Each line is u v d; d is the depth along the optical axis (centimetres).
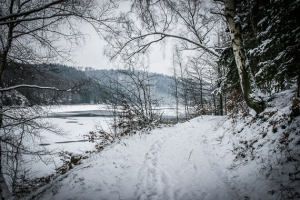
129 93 985
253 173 388
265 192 319
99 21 423
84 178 471
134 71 961
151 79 1028
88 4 434
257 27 631
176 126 1128
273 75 541
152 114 1095
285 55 467
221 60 714
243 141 527
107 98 945
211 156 568
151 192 397
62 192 432
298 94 492
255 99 566
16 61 639
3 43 583
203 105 1731
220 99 1516
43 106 723
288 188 295
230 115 830
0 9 508
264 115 544
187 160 556
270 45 504
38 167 1050
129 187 423
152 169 515
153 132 932
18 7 536
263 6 558
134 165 545
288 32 462
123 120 965
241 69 562
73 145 1541
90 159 656
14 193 696
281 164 351
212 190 379
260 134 491
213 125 932
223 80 775
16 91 691
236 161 470
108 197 382
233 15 553
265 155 406
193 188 395
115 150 675
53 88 659
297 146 355
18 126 686
